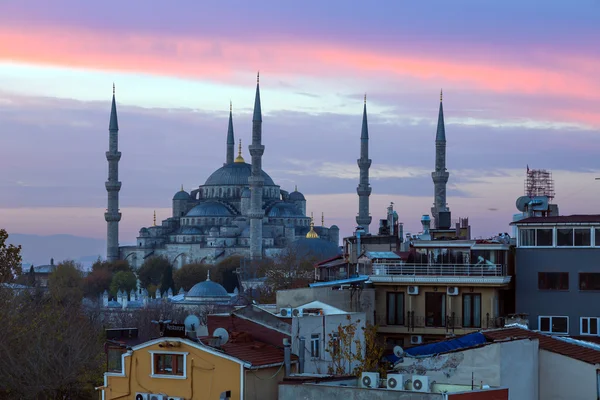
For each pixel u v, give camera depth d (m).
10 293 123.44
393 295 93.06
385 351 87.69
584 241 90.00
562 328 89.88
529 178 119.12
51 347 101.94
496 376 60.84
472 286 90.12
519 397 62.31
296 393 57.69
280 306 87.56
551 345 66.69
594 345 71.44
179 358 64.88
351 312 81.50
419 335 91.44
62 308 131.75
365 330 74.62
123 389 66.31
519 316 87.69
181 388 64.25
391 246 111.81
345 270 107.94
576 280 89.88
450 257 93.62
